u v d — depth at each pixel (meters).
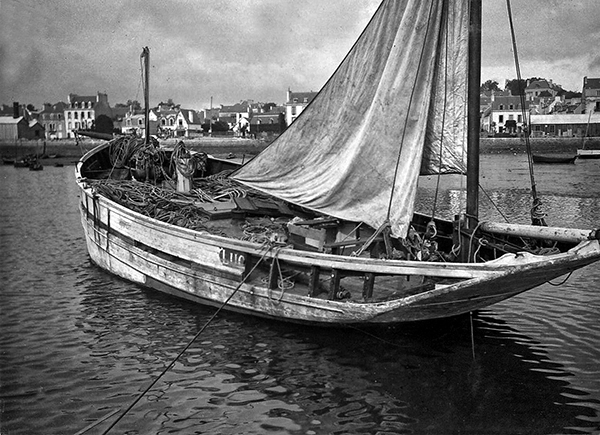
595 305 13.77
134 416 8.81
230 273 12.22
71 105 138.12
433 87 11.49
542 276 9.50
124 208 14.75
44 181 54.47
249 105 152.62
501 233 10.94
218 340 11.60
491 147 97.81
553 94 137.62
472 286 9.23
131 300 14.33
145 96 20.42
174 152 17.52
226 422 8.63
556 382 9.80
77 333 12.23
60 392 9.58
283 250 11.21
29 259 19.28
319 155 12.95
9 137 100.62
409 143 11.20
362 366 10.42
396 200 11.35
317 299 10.89
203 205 15.99
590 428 8.38
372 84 11.89
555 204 33.59
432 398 9.30
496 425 8.48
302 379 9.97
